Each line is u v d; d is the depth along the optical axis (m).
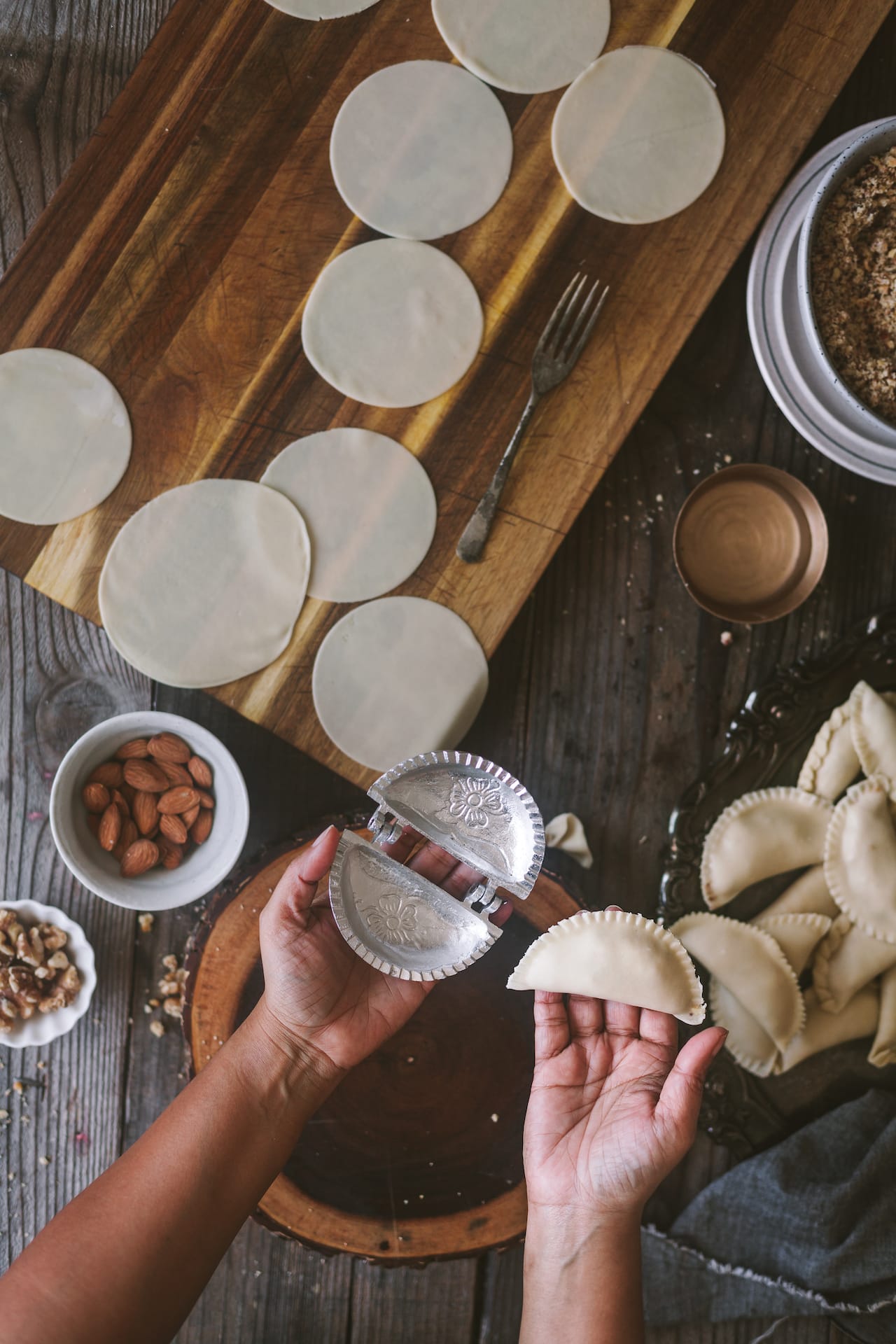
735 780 0.95
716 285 0.90
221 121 0.89
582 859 0.96
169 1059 0.96
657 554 0.96
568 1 0.89
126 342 0.90
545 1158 0.78
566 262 0.90
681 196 0.90
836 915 0.96
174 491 0.90
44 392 0.90
